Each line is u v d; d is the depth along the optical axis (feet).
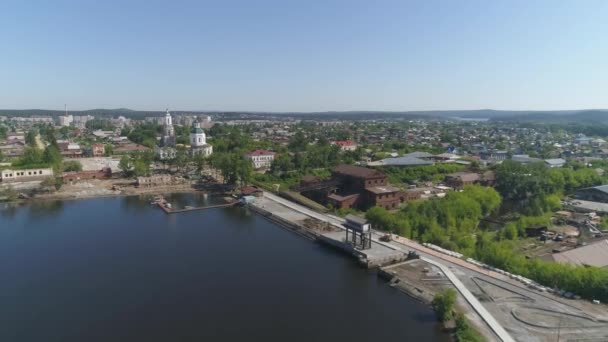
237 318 249.55
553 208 508.12
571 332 222.07
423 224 404.77
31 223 454.40
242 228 451.53
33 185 653.71
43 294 279.49
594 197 561.02
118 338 228.02
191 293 283.18
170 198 606.96
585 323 231.09
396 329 235.81
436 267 316.81
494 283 285.23
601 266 306.96
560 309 246.88
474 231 431.84
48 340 225.97
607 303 255.09
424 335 229.04
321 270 326.44
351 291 287.28
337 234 409.90
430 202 445.78
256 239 410.11
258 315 253.24
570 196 592.19
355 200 535.19
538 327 227.20
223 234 426.92
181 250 372.17
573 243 379.96
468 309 248.93
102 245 382.42
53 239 397.19
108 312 256.11
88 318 248.52
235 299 274.57
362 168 595.06
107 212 513.45
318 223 453.17
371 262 329.52
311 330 235.81
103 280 302.66
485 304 254.47
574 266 300.40
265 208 531.50
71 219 474.90
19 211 510.99
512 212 535.19
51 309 259.19
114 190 644.27
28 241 390.42
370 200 526.57
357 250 352.69
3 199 561.43
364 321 245.24
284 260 348.79
